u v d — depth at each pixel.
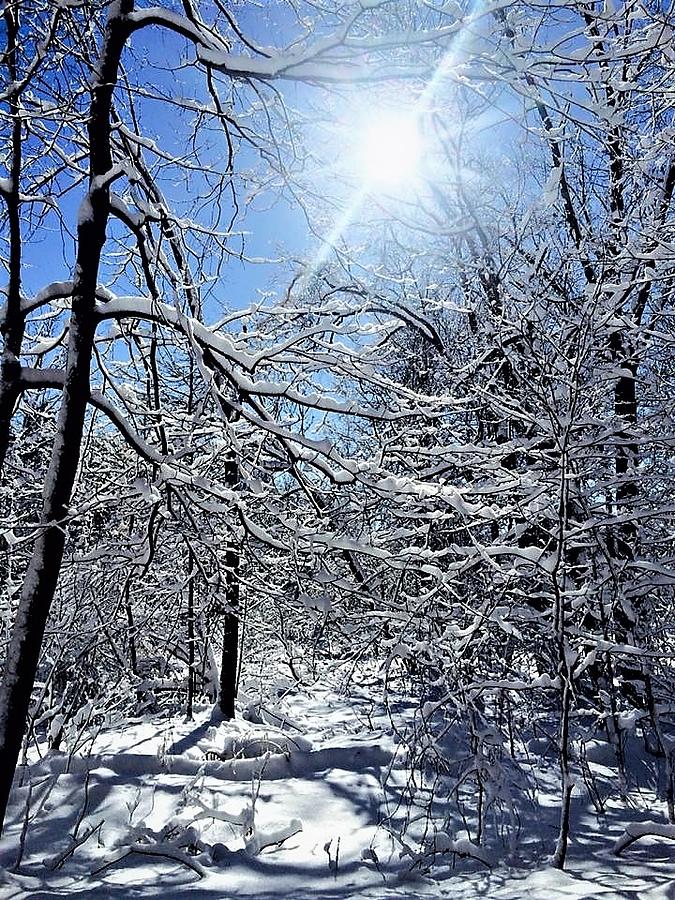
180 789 6.13
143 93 5.81
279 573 6.32
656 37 5.22
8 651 4.73
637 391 8.52
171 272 5.63
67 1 4.64
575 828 5.65
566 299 6.65
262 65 5.11
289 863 5.00
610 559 6.44
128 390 6.41
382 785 5.99
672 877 4.46
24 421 7.58
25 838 5.22
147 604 8.19
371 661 10.20
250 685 10.49
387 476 6.20
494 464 6.48
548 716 7.40
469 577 6.82
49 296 5.40
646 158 7.19
